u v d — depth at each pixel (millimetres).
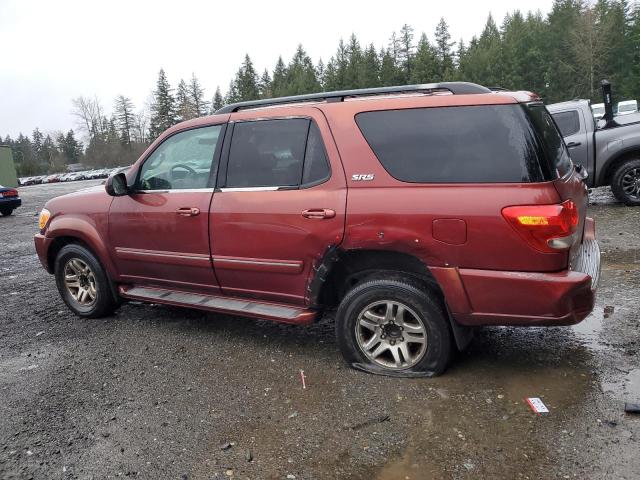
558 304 3113
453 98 3377
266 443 2996
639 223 8062
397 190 3426
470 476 2613
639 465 2588
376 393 3447
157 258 4570
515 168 3160
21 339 4879
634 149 9180
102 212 4895
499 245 3156
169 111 90688
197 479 2725
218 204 4145
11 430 3273
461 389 3414
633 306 4660
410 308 3525
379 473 2688
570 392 3291
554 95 60094
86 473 2818
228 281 4250
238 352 4277
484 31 77750
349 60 78188
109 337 4773
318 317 3982
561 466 2633
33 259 9055
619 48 57719
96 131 92562
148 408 3451
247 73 84250
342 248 3596
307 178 3783
